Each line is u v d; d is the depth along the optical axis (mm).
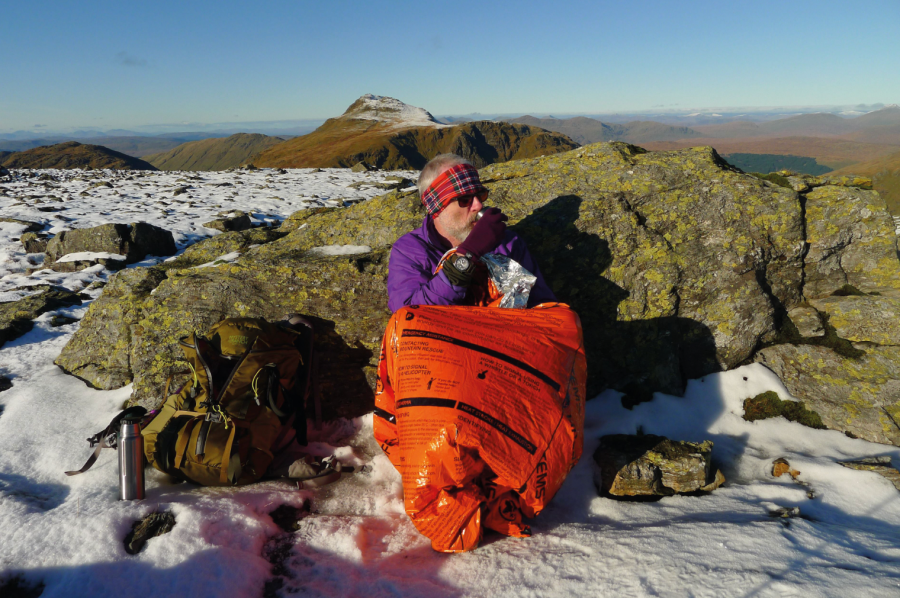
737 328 3727
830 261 3900
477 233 2660
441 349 2359
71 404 3654
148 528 2312
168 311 3582
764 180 4129
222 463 2641
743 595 1810
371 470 3051
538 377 2389
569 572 2098
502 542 2369
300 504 2703
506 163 4691
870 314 3658
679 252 3736
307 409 3600
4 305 6160
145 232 10664
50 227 13086
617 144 4523
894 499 2674
